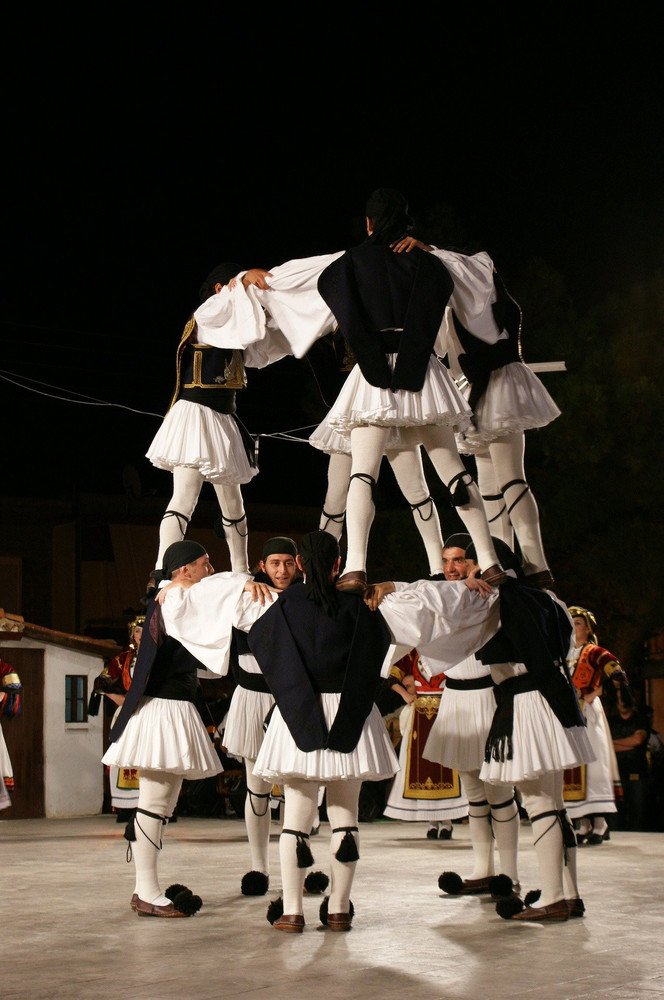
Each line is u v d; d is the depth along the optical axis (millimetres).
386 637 5129
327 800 5328
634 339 15805
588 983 4145
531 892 5766
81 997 3998
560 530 15695
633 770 11164
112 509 19828
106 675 10766
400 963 4523
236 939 5062
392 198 5301
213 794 12461
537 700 5355
